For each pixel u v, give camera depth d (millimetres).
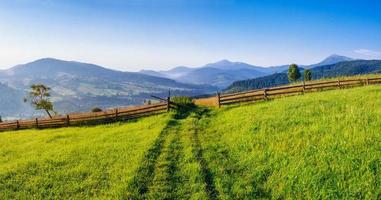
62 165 21703
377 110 23141
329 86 41969
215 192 14906
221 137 24000
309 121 23078
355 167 14273
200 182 15930
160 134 27109
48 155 24844
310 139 18844
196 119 32406
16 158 25797
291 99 35094
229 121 28812
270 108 31078
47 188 17688
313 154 16484
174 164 19047
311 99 32594
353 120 20969
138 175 17641
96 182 17562
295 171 15055
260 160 17453
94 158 22281
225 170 17188
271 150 18312
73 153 24375
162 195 15094
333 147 16703
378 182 12906
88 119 40656
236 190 14703
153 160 20125
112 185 16922
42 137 34219
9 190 17828
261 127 23766
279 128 22594
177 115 36000
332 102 29375
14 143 33062
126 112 38906
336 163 14883
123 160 20844
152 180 16906
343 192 12820
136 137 27312
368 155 14945
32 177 19656
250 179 15727
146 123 33344
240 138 22281
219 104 38750
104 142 27250
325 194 12953
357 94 32469
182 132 27234
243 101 38844
